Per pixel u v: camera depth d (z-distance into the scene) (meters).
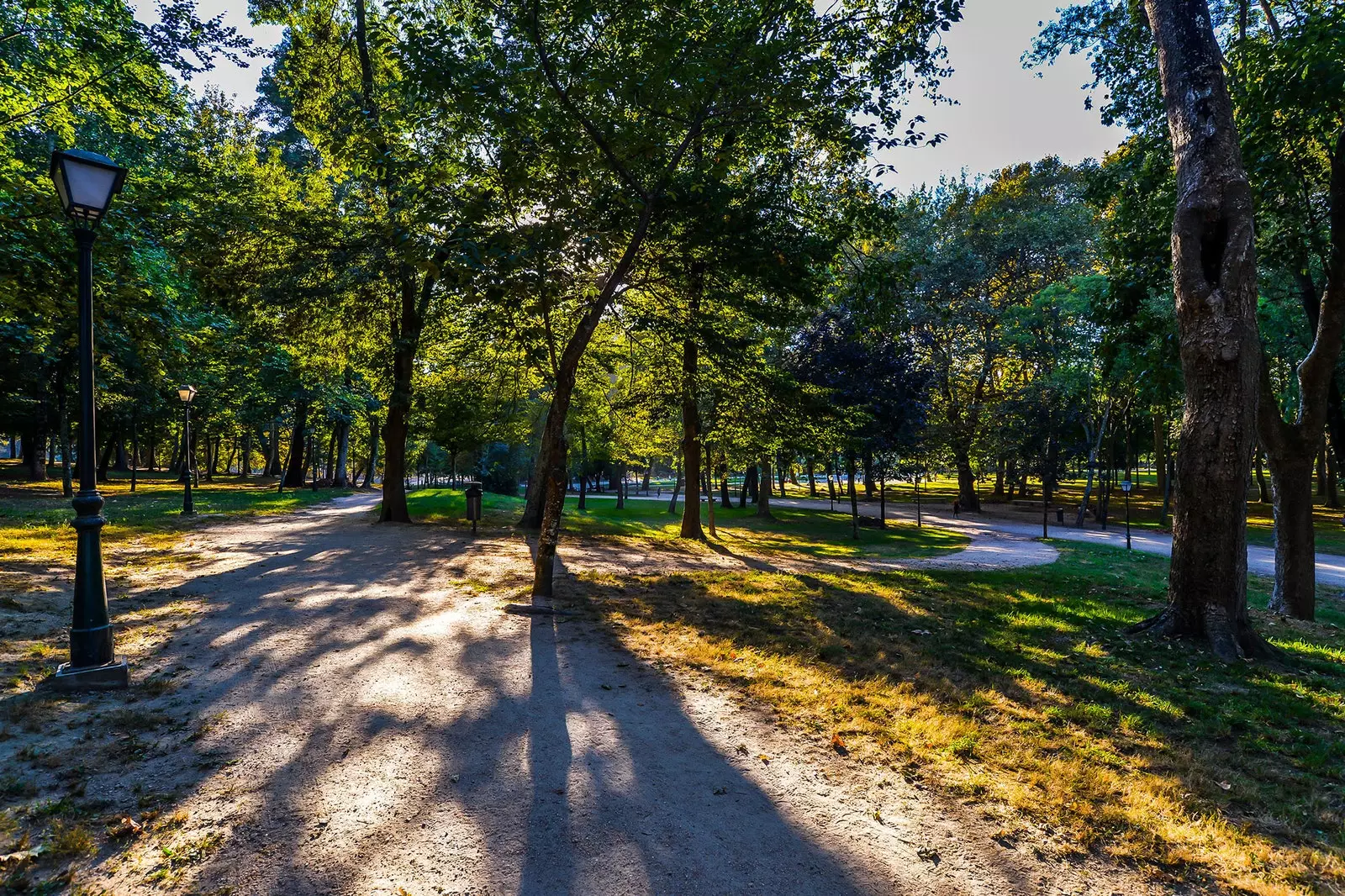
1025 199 39.09
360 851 3.05
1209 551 7.29
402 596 8.59
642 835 3.28
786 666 6.13
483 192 8.22
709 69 7.15
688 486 21.02
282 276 13.80
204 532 15.04
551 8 7.58
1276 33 10.46
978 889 2.92
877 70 8.30
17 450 58.94
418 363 19.61
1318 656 7.49
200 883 2.77
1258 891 2.96
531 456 25.19
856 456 25.05
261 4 15.66
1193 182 7.34
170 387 29.94
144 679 5.19
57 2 10.34
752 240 8.77
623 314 12.35
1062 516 33.66
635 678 5.70
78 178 4.91
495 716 4.72
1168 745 4.56
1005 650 7.01
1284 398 32.47
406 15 7.89
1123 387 29.67
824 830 3.37
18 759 3.77
